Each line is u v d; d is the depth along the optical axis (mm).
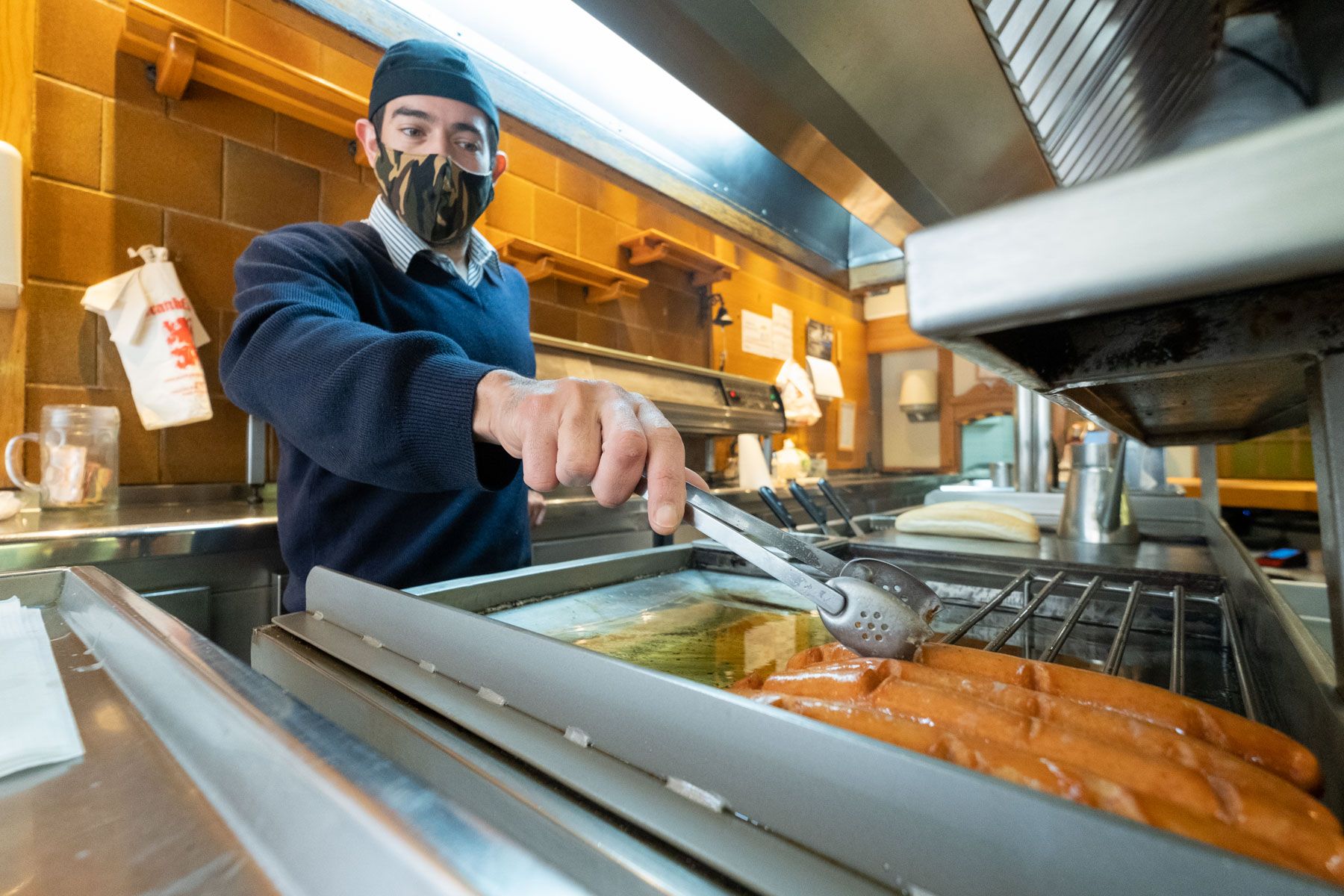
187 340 1464
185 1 1504
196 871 226
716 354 3178
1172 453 2898
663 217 2914
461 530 1109
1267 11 1010
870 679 413
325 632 579
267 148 1656
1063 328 344
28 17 1317
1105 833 211
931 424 4441
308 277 898
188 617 1168
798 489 1168
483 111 1101
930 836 244
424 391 581
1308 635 443
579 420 472
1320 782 323
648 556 937
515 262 2234
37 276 1351
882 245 2221
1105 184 236
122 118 1451
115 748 325
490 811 333
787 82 775
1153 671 597
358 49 1077
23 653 449
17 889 217
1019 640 699
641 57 1155
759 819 289
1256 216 209
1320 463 353
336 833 206
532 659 403
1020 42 739
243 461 1629
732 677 558
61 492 1286
